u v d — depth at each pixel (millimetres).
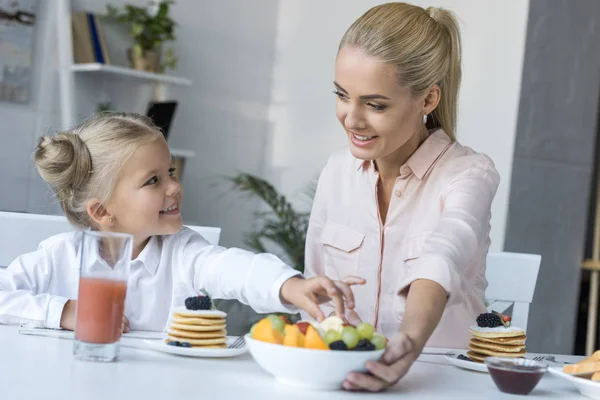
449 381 1188
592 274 3838
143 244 1587
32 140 3768
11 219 1713
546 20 3479
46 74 3787
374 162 1776
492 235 3475
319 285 1218
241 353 1249
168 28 3965
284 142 4602
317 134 4410
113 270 1119
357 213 1801
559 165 3621
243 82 4590
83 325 1113
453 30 1638
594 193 4270
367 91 1465
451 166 1677
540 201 3559
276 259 1373
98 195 1498
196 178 4422
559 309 3730
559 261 3691
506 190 3428
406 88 1488
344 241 1806
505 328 1357
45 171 1505
